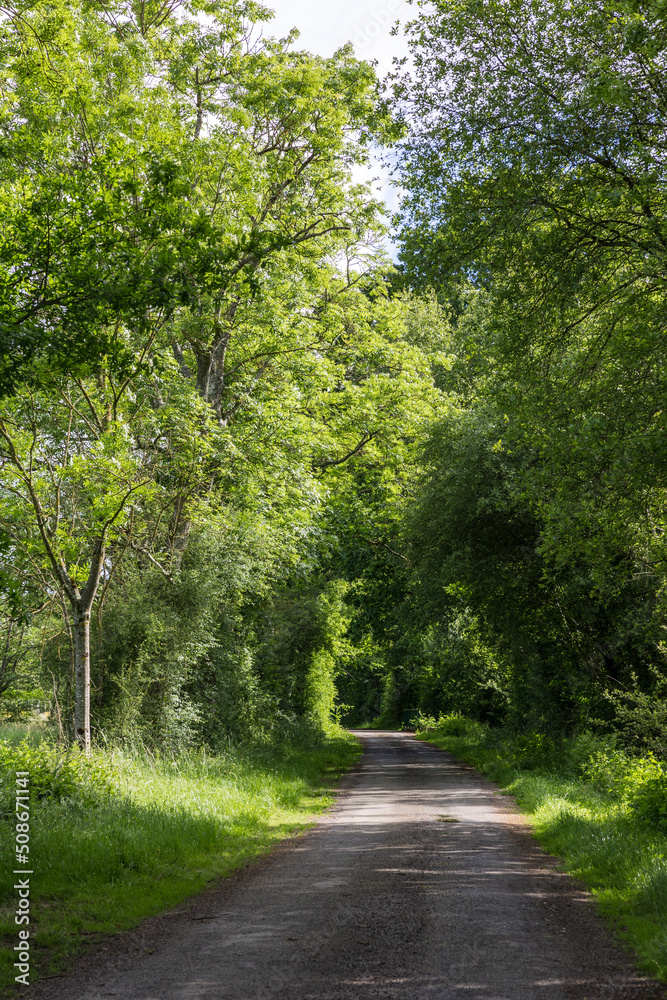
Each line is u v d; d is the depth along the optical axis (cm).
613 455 976
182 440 1602
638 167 925
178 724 1673
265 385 2119
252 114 1869
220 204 1445
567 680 2142
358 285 2441
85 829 939
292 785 1672
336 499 2512
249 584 1911
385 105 1083
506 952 612
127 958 601
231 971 568
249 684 2036
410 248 1091
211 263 1029
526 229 1004
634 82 914
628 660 1977
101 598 1479
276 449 1897
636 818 1035
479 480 2020
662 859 823
